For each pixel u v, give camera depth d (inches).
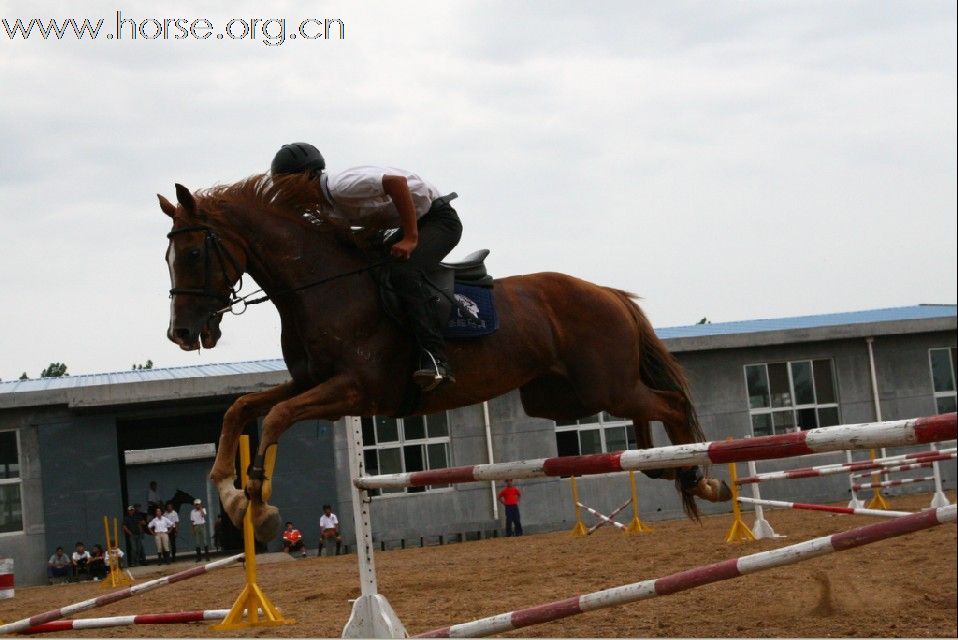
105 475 833.5
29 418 828.6
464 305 235.5
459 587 414.6
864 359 978.7
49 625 306.0
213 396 831.7
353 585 462.9
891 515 435.5
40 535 820.0
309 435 867.4
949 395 1000.2
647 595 190.7
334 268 227.5
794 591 303.9
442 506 888.9
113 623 305.7
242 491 211.0
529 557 565.0
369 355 223.1
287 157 240.4
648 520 916.0
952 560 353.4
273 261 226.2
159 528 852.6
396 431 890.7
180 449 1541.6
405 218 223.3
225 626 317.1
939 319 978.7
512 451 904.3
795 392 968.3
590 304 260.1
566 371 257.9
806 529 585.3
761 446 172.2
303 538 856.9
